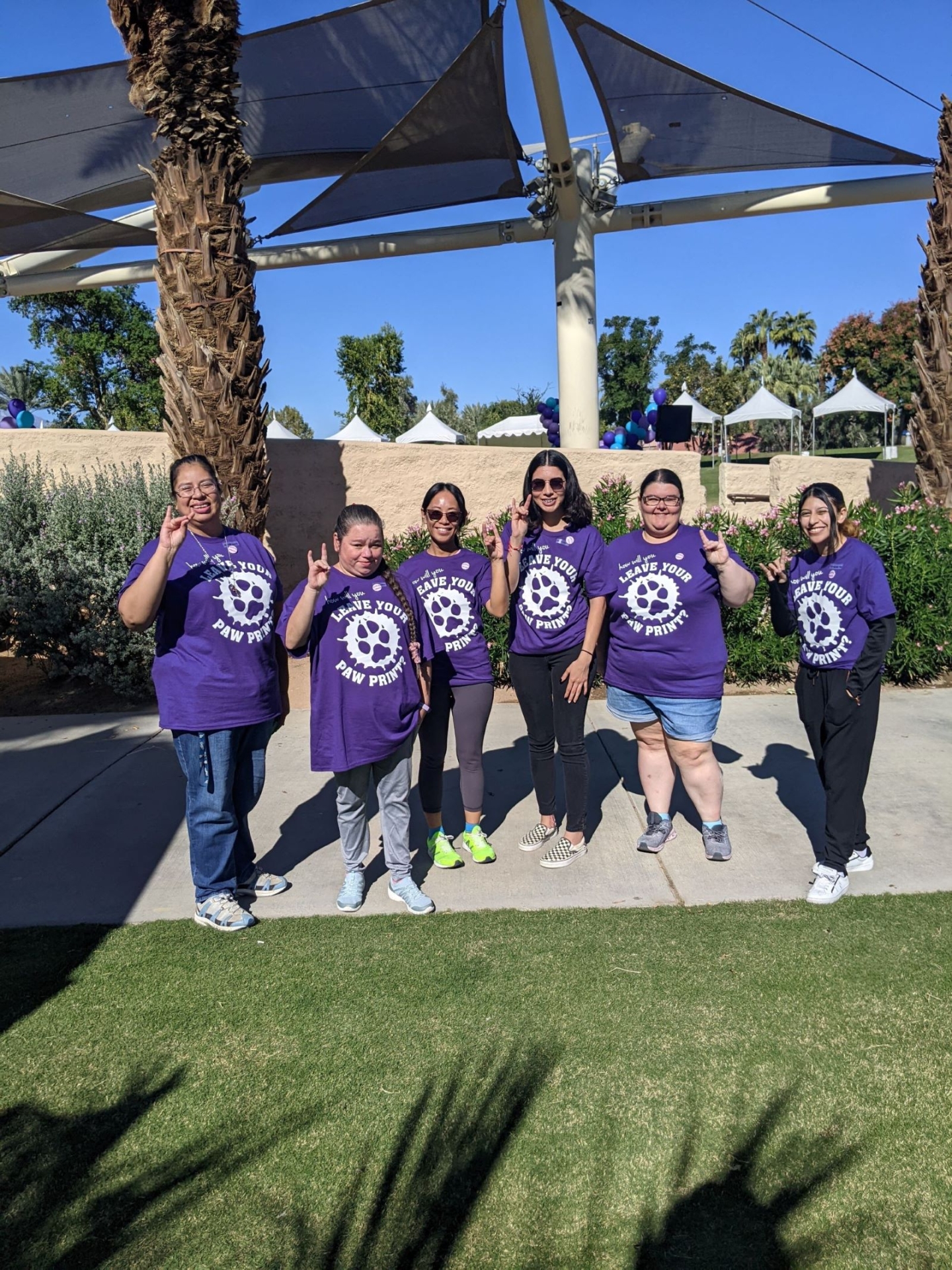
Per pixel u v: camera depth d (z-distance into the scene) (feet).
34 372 117.91
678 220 33.76
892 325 195.42
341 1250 6.93
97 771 18.02
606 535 25.52
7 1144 8.11
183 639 11.28
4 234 34.73
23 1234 7.14
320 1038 9.51
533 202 33.68
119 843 14.71
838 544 12.46
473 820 14.10
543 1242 6.97
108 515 22.94
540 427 115.03
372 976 10.63
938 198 26.63
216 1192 7.53
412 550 25.39
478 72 27.20
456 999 10.11
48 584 22.58
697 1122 8.16
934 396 27.30
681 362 222.89
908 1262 6.68
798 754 18.74
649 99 29.25
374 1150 7.95
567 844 13.85
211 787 11.49
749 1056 9.00
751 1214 7.17
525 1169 7.68
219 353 20.76
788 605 13.20
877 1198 7.27
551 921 11.90
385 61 29.66
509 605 13.78
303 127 33.50
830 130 30.50
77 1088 8.82
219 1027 9.75
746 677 25.00
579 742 13.56
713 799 13.60
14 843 14.79
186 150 19.83
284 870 13.78
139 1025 9.80
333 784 17.63
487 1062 9.05
